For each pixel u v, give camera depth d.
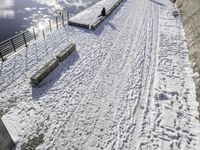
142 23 17.55
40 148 6.67
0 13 25.23
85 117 7.93
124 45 13.72
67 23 16.98
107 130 7.41
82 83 9.84
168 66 11.37
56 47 13.00
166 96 9.11
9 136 6.31
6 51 11.98
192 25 14.60
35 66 10.93
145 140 7.07
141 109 8.41
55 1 30.17
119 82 10.05
